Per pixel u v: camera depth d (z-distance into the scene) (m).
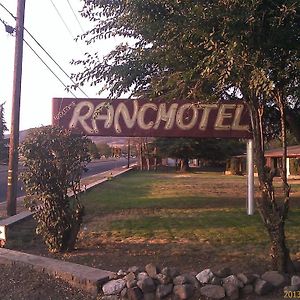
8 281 7.04
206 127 14.05
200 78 6.33
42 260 7.62
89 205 18.28
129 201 20.02
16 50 15.70
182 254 8.92
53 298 6.35
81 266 7.15
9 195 15.40
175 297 5.97
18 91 15.71
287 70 6.12
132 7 6.25
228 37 5.63
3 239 9.82
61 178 9.07
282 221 7.01
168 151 56.50
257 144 7.04
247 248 9.52
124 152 147.88
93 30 7.59
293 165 45.22
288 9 5.32
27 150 8.91
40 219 9.16
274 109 10.03
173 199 21.06
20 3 15.80
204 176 47.66
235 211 16.22
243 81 6.01
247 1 5.46
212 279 6.05
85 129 14.05
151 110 14.09
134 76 7.65
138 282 6.16
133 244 10.05
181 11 6.07
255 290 5.98
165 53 6.63
